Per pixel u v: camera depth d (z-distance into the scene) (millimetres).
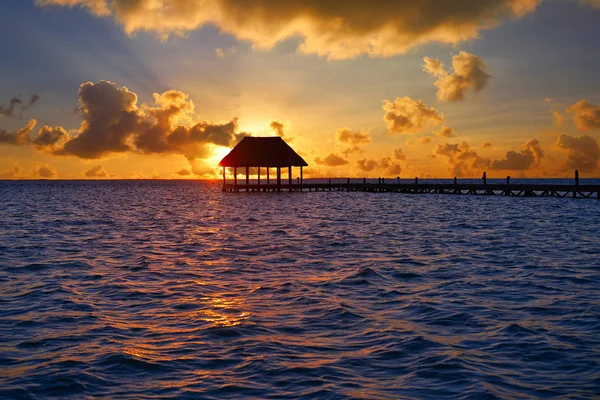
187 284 14555
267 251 21125
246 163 74625
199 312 11461
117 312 11516
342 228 30156
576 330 9805
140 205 60469
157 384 7445
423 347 8914
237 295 13102
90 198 81250
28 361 8414
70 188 151500
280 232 28609
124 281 15047
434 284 14172
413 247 21734
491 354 8539
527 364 8086
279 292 13359
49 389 7301
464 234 26188
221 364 8203
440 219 35062
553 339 9289
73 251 21625
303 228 30641
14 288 14102
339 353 8672
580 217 33969
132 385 7422
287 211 46156
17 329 10227
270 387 7293
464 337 9469
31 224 34844
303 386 7312
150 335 9773
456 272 15906
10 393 7168
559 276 14992
